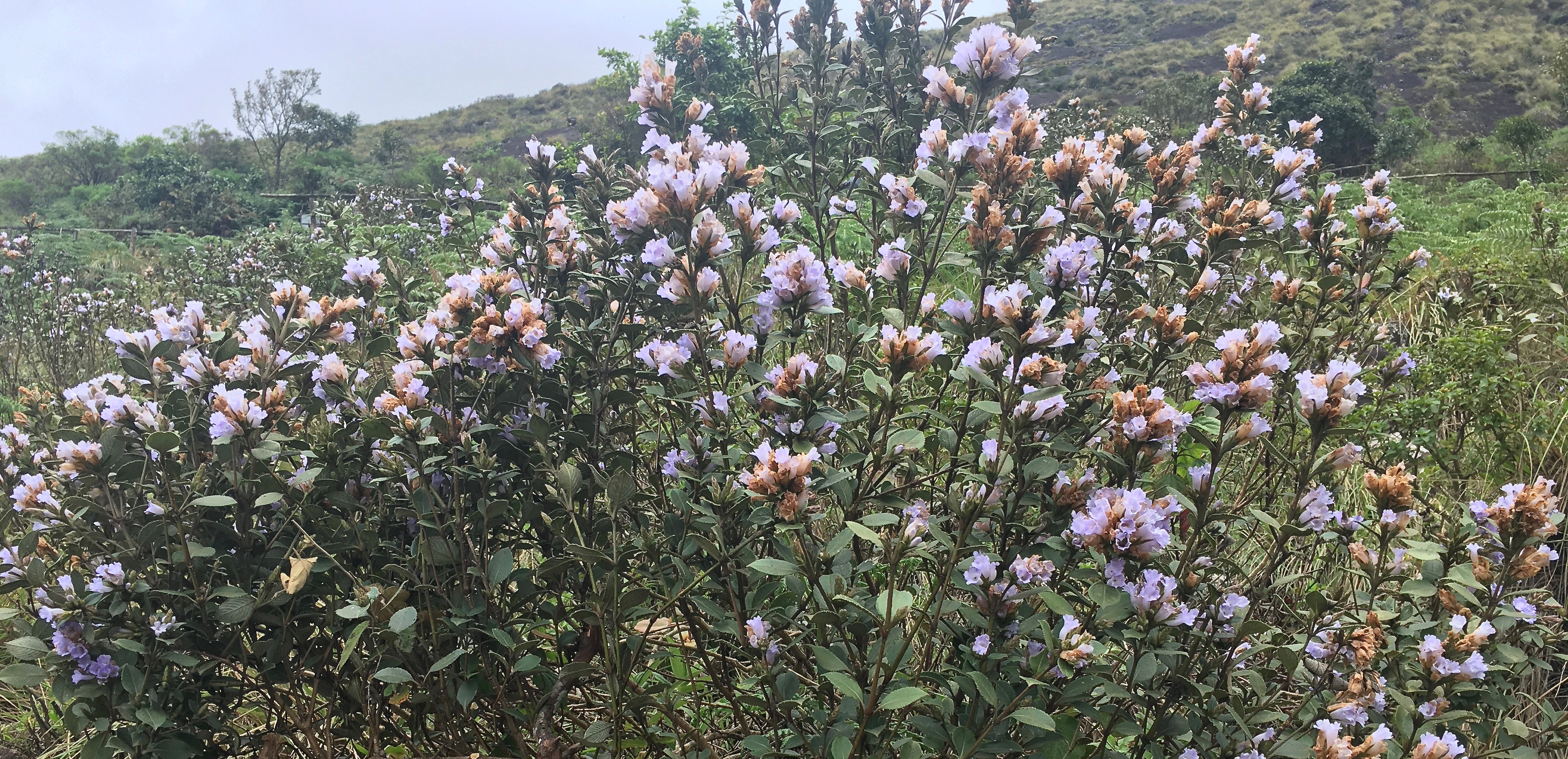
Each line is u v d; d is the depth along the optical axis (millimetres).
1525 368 4727
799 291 2234
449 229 4207
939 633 2260
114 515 2088
